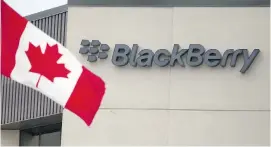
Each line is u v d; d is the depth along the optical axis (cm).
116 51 1537
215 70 1517
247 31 1530
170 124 1501
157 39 1542
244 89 1505
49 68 959
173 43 1538
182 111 1504
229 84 1509
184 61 1525
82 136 1508
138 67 1533
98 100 973
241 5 1542
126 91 1522
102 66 1538
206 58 1516
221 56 1515
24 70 950
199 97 1508
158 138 1498
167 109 1508
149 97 1516
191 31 1539
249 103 1498
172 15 1550
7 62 943
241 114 1495
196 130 1495
